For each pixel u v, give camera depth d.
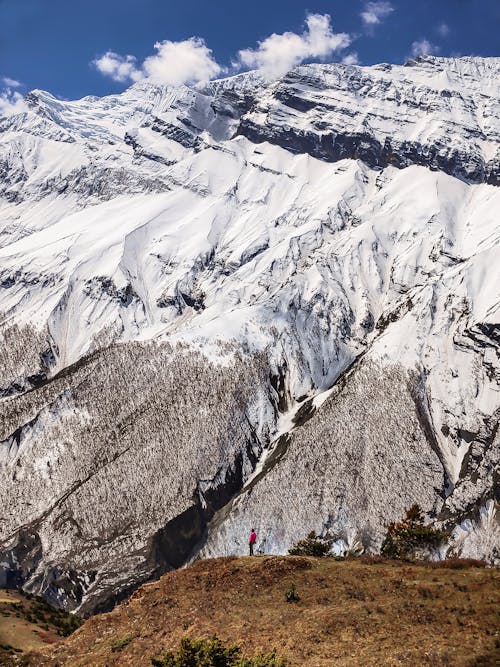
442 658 36.22
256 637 42.34
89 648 48.53
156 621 48.59
